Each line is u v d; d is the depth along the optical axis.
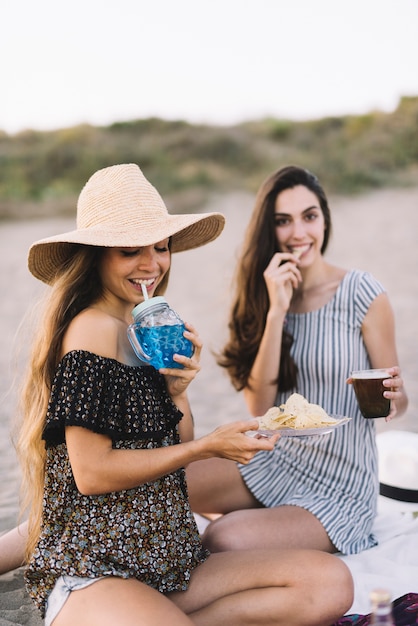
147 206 2.63
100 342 2.43
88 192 2.69
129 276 2.59
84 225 2.68
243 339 3.73
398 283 11.47
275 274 3.46
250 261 3.67
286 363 3.53
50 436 2.38
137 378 2.51
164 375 2.68
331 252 14.91
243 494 3.53
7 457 4.92
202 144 32.00
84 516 2.38
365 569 3.10
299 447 3.45
